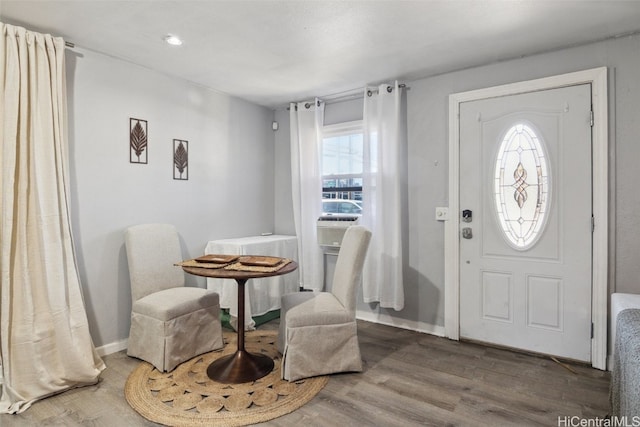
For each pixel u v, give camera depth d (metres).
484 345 2.90
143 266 2.71
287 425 1.84
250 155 3.93
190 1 1.96
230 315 3.22
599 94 2.43
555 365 2.53
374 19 2.16
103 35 2.36
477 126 2.91
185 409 1.97
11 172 2.04
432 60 2.79
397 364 2.55
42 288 2.12
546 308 2.66
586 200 2.50
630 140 2.36
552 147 2.61
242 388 2.19
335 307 2.43
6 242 2.01
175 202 3.17
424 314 3.21
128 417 1.91
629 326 1.61
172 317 2.44
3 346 1.98
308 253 3.80
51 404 2.03
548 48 2.57
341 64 2.86
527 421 1.88
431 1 1.96
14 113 2.07
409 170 3.26
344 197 3.76
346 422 1.87
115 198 2.74
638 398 1.30
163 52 2.63
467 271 2.97
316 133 3.73
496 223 2.84
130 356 2.63
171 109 3.12
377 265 3.37
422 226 3.20
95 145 2.61
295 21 2.18
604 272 2.43
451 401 2.07
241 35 2.36
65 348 2.16
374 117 3.38
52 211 2.19
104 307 2.68
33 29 2.26
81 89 2.53
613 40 2.40
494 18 2.15
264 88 3.46
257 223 4.03
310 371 2.31
